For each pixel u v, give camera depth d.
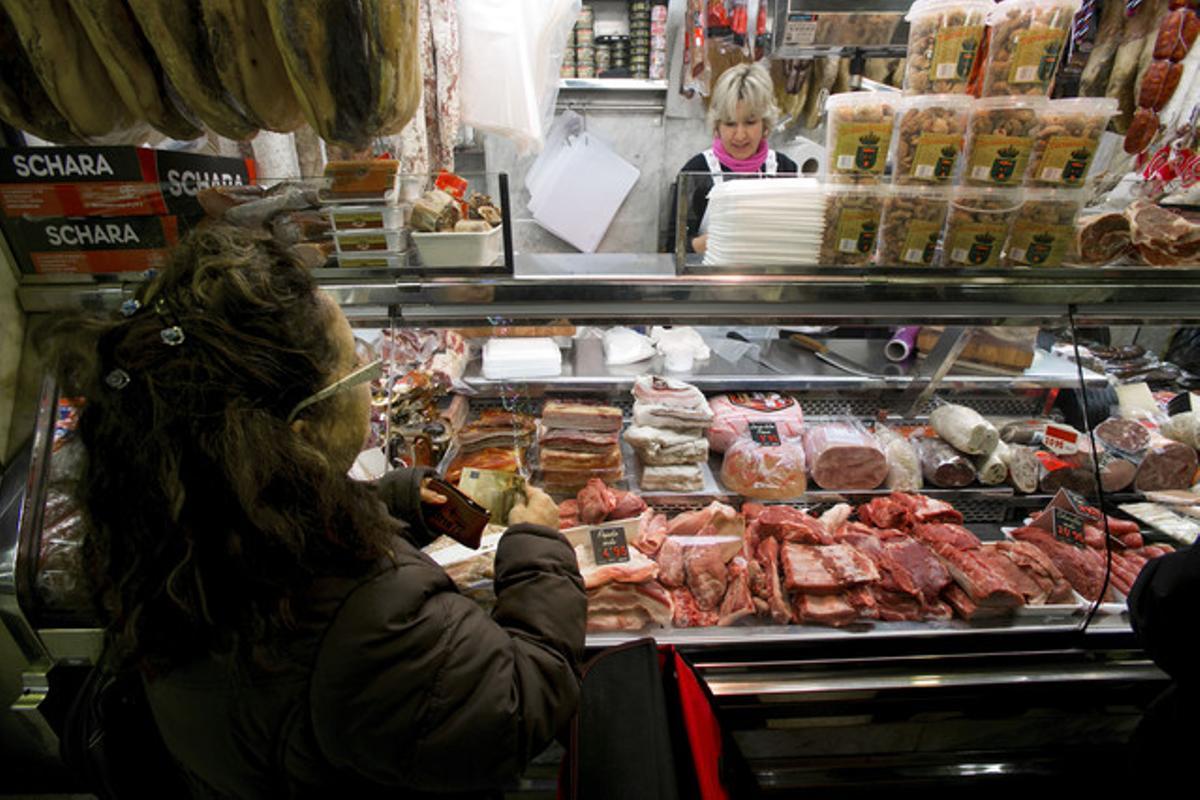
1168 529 1.78
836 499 1.92
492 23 2.06
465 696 0.81
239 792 0.85
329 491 0.76
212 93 1.28
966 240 1.46
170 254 0.79
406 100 1.27
